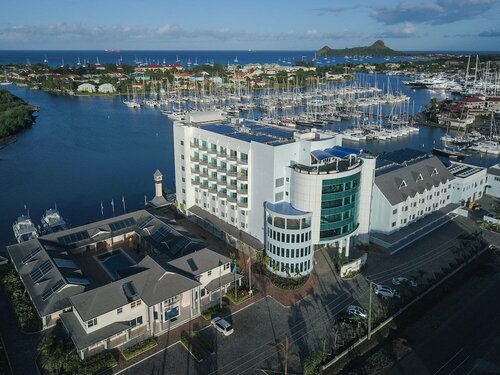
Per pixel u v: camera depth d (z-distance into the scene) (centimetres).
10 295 8600
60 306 7744
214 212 11988
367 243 10956
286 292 9012
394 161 13100
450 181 12888
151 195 15425
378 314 8206
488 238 11444
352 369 6969
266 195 10088
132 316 7669
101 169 18538
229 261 9025
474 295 8962
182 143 12362
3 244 11738
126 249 10638
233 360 7112
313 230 9556
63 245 9956
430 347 7412
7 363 6900
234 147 10719
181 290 7894
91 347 7231
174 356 7200
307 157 9825
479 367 6925
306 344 7469
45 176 17562
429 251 10731
